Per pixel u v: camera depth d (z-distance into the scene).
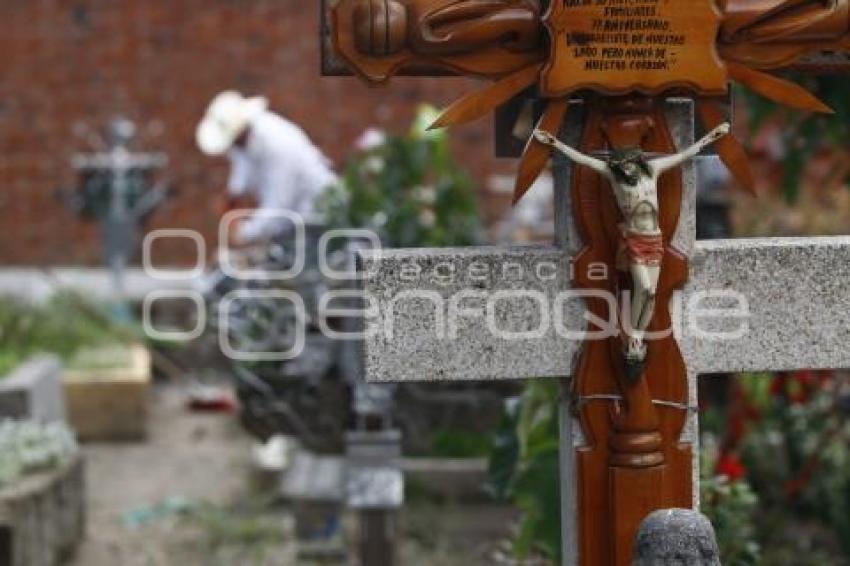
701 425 8.13
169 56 13.77
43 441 8.22
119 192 13.35
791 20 3.77
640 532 3.51
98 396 11.09
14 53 13.77
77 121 13.78
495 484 5.61
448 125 3.76
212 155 13.72
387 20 3.66
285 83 13.77
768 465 7.89
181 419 11.86
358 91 13.77
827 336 3.92
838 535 7.42
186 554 8.30
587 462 3.87
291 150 8.74
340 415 7.37
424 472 8.70
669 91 3.78
